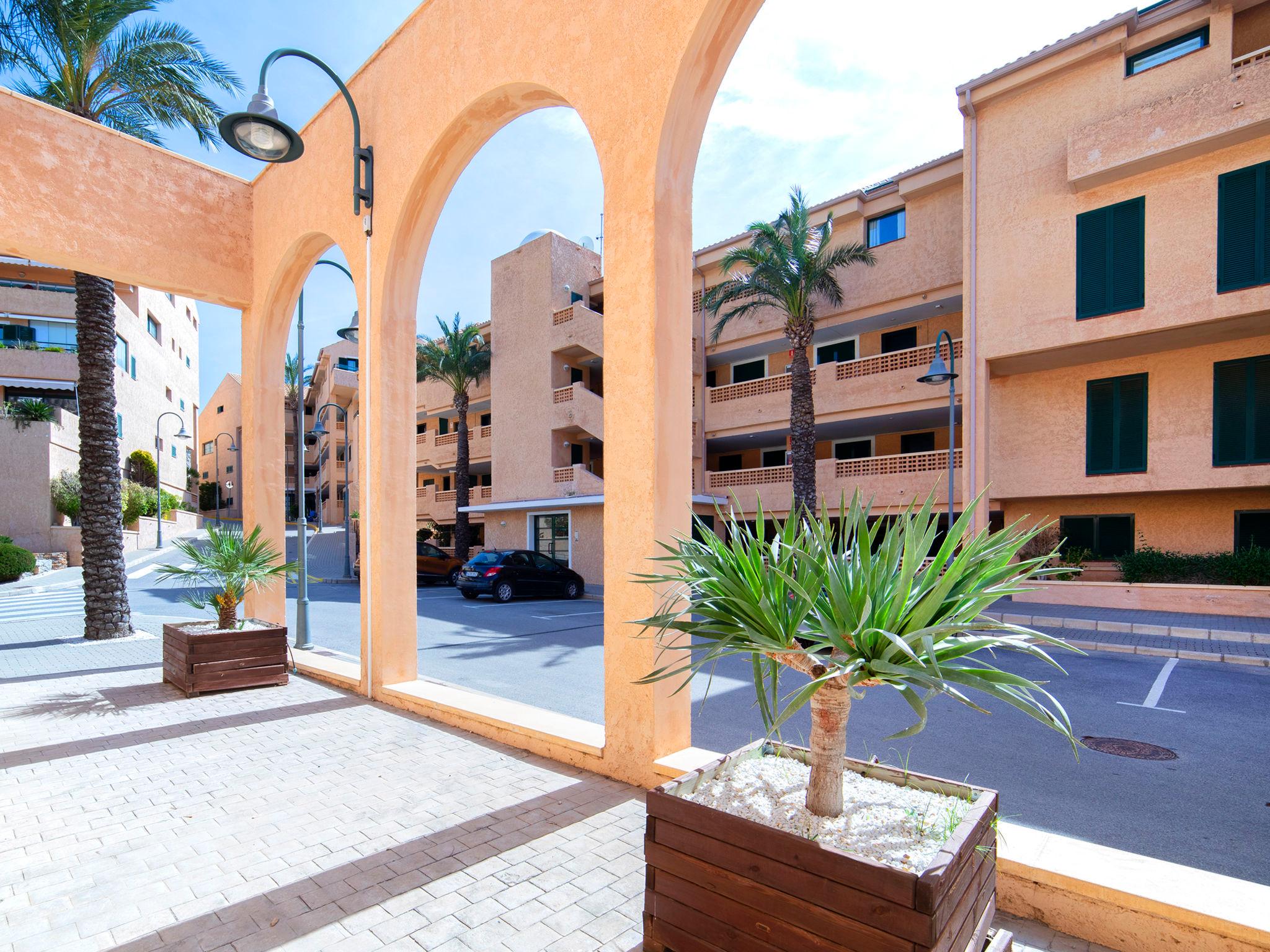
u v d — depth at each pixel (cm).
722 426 2397
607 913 282
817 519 240
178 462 5156
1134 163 1381
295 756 487
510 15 520
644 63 421
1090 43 1461
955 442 2095
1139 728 640
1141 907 249
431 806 396
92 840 356
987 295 1608
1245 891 251
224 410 7481
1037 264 1540
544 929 271
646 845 239
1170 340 1437
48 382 3266
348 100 668
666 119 410
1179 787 484
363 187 692
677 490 427
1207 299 1327
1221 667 938
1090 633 1170
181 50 1062
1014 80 1559
